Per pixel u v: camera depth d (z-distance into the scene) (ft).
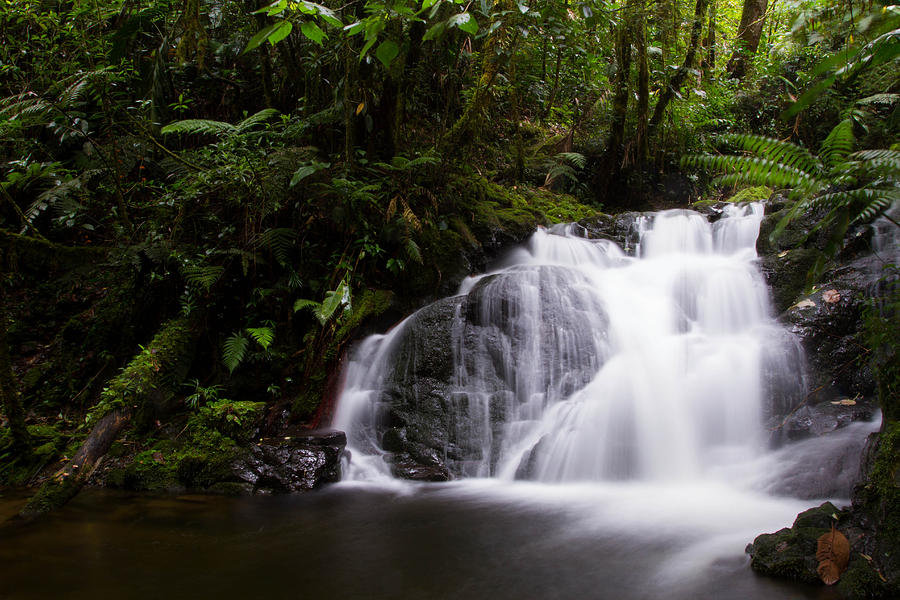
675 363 16.69
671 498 13.44
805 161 10.19
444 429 16.71
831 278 17.79
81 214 21.03
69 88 18.40
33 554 10.71
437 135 25.48
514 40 21.76
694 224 24.30
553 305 18.52
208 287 17.94
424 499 13.87
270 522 12.37
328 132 21.89
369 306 19.53
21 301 20.92
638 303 19.35
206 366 18.97
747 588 8.92
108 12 20.15
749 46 37.32
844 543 9.04
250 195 19.26
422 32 20.76
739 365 16.05
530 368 17.46
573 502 13.35
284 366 18.66
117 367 19.27
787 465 13.48
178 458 15.53
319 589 9.20
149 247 18.47
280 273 20.10
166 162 19.79
